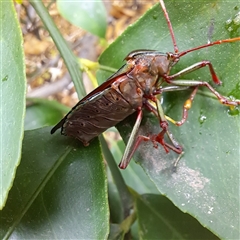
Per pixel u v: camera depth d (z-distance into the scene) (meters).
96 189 0.05
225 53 0.05
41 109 0.08
